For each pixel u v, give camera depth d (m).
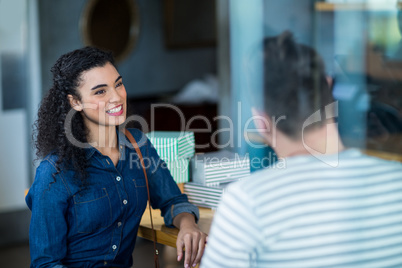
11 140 4.84
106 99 1.86
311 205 1.18
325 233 1.18
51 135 1.84
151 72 6.55
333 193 1.19
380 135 3.04
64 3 5.31
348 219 1.19
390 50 3.34
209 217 2.17
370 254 1.23
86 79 1.83
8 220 4.73
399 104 3.12
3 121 4.77
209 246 1.24
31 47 4.93
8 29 4.75
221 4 4.53
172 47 6.65
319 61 1.22
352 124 3.10
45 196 1.78
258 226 1.17
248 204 1.17
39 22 5.00
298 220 1.17
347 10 3.59
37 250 1.75
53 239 1.76
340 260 1.19
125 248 1.96
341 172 1.21
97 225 1.86
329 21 3.71
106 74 1.86
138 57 6.39
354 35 3.48
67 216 1.83
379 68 3.26
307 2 3.87
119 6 6.01
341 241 1.19
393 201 1.24
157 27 6.53
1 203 4.81
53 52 5.17
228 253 1.20
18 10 4.81
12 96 4.80
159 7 6.52
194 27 6.75
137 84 6.42
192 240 1.91
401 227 1.25
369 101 3.14
